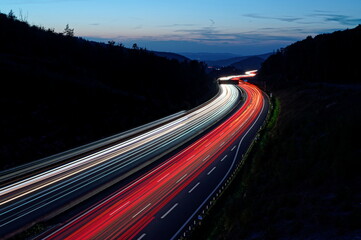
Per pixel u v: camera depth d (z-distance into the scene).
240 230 22.16
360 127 30.94
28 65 86.19
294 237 17.78
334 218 18.08
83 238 26.67
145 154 50.75
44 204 32.78
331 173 25.19
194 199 34.22
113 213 31.23
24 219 29.73
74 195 34.91
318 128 41.75
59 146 54.81
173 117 83.69
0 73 71.56
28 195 35.12
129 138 62.06
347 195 20.17
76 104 73.19
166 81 126.50
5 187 37.31
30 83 73.31
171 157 50.00
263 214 23.00
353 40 106.19
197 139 61.38
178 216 30.39
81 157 49.38
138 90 107.62
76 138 59.56
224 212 28.59
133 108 83.38
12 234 27.12
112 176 40.69
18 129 55.81
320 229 17.55
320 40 124.25
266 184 30.98
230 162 46.84
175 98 114.81
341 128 33.50
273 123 65.81
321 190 23.17
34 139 54.56
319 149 32.09
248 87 150.75
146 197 34.94
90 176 40.88
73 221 29.75
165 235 26.98
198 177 40.91
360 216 17.03
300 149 36.75
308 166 29.50
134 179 40.62
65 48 120.81
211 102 112.56
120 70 118.38
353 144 28.77
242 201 28.41
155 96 108.00
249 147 52.06
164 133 66.31
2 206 32.56
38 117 62.09
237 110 92.50
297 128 47.75
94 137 62.12
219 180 39.66
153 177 41.25
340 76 105.56
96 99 80.06
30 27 128.12
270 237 18.73
